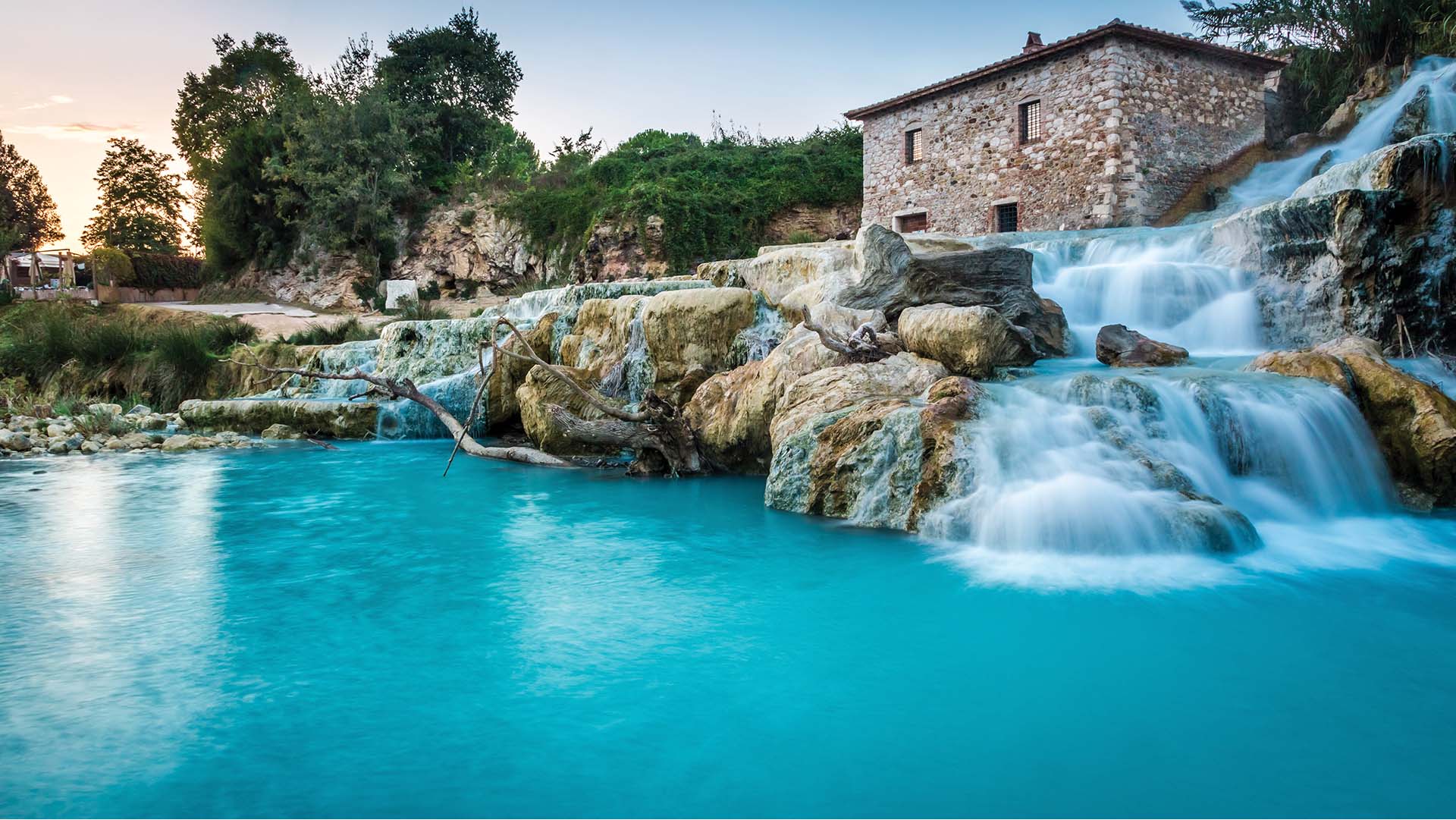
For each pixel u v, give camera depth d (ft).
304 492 35.73
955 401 27.71
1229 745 12.96
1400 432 27.78
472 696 15.07
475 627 18.65
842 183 104.47
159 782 12.21
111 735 13.66
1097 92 73.10
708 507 31.14
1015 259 40.83
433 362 58.65
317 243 119.55
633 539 26.45
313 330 77.10
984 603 19.52
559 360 50.80
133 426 58.23
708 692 15.15
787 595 20.45
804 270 45.24
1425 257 34.88
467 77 150.82
